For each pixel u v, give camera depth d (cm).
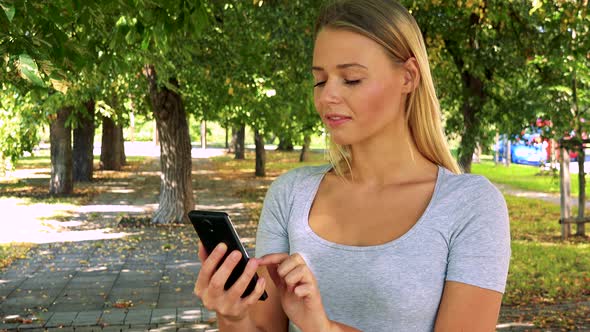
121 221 1967
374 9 163
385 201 170
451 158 177
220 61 1479
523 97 1323
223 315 149
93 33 699
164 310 1004
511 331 852
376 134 171
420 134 175
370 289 162
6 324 929
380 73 162
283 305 152
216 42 1459
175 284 1197
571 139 1466
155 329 912
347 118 163
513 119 1327
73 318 959
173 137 1906
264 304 170
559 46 1173
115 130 3925
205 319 952
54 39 493
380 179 174
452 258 161
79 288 1164
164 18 620
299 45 1366
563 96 1323
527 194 2795
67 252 1509
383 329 161
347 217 171
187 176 1931
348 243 168
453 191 166
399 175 173
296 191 181
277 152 5859
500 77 1420
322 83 167
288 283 146
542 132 1338
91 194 2730
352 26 161
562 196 1705
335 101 163
